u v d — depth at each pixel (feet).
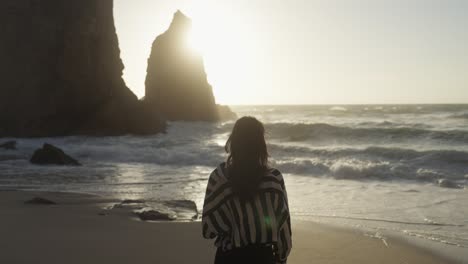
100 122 111.86
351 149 61.46
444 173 46.65
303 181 44.62
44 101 105.29
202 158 63.16
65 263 16.43
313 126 87.81
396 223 25.36
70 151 70.28
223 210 8.04
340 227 24.07
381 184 41.98
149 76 194.18
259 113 246.27
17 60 103.91
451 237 21.97
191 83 190.29
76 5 107.24
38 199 29.32
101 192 36.52
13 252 17.61
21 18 103.96
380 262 18.02
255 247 7.88
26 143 85.76
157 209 26.81
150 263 16.79
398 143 75.87
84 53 107.04
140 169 54.44
